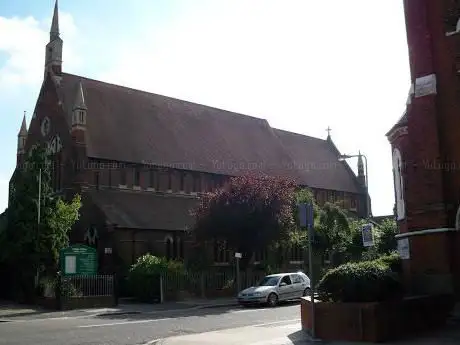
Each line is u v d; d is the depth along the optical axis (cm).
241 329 1742
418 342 1313
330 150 7425
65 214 3450
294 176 6069
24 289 3272
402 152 2178
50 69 4962
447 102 1886
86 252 3069
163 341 1488
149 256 3625
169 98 5706
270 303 2841
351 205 6925
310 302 1507
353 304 1380
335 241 4484
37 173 3341
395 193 2266
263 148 6150
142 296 3347
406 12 2028
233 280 3816
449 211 1842
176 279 3469
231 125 6094
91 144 4525
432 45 1936
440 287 1811
